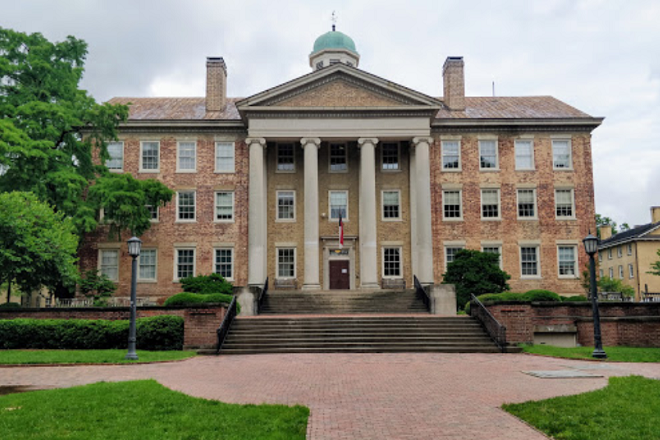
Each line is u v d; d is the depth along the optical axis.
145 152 40.00
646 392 11.59
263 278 37.66
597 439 8.45
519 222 39.78
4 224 26.20
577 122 40.19
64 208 33.00
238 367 16.73
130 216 33.88
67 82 34.25
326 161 40.59
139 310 23.28
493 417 9.84
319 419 9.70
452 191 39.94
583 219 39.97
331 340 22.09
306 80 38.00
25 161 30.77
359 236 39.47
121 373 15.34
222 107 42.25
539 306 24.80
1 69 32.03
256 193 37.53
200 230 39.22
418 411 10.33
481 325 23.45
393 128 38.12
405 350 21.20
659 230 58.56
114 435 8.48
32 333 22.19
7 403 10.53
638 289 57.91
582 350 20.89
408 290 34.03
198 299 23.55
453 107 41.88
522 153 40.50
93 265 38.69
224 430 8.77
